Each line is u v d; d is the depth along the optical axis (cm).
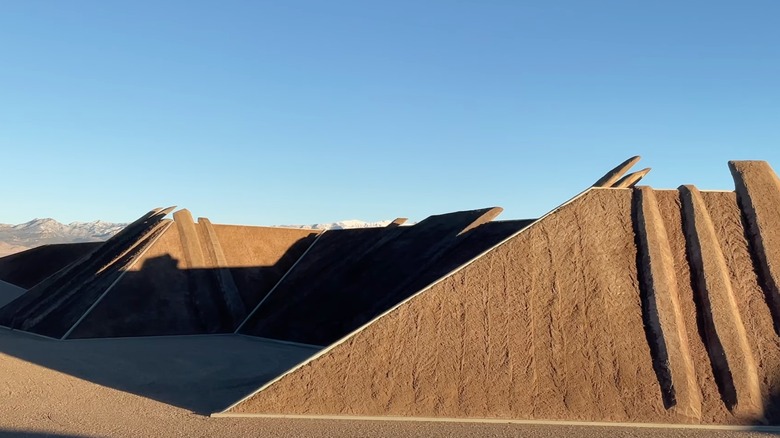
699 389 1415
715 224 1756
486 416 1385
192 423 1365
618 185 1959
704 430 1321
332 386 1461
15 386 1733
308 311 2930
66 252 4550
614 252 1677
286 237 3756
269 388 1471
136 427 1328
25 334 2958
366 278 2900
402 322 1570
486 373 1459
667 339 1472
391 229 3191
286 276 3494
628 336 1504
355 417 1396
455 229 2802
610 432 1298
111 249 3531
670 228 1745
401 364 1491
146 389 1744
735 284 1620
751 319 1552
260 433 1277
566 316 1552
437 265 2605
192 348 2531
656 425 1345
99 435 1263
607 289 1598
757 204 1777
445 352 1505
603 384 1423
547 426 1342
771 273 1627
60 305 3097
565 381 1433
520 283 1628
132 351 2422
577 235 1719
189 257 3341
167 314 3053
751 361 1455
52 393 1661
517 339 1517
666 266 1620
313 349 2542
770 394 1407
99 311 2911
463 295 1614
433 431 1297
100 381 1838
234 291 3269
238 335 3056
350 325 2612
